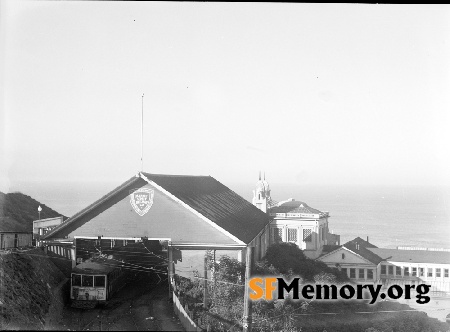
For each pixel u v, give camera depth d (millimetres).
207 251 27750
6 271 25344
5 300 23609
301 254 33344
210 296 25672
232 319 24031
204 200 31312
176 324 23250
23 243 29641
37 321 23625
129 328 22922
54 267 29109
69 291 28047
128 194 28562
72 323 23859
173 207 28172
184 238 27891
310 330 25094
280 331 24781
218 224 27812
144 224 28281
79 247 29609
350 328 25781
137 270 30844
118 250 30516
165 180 30359
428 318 27266
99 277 26922
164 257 30578
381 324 25906
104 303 26609
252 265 28156
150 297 27641
